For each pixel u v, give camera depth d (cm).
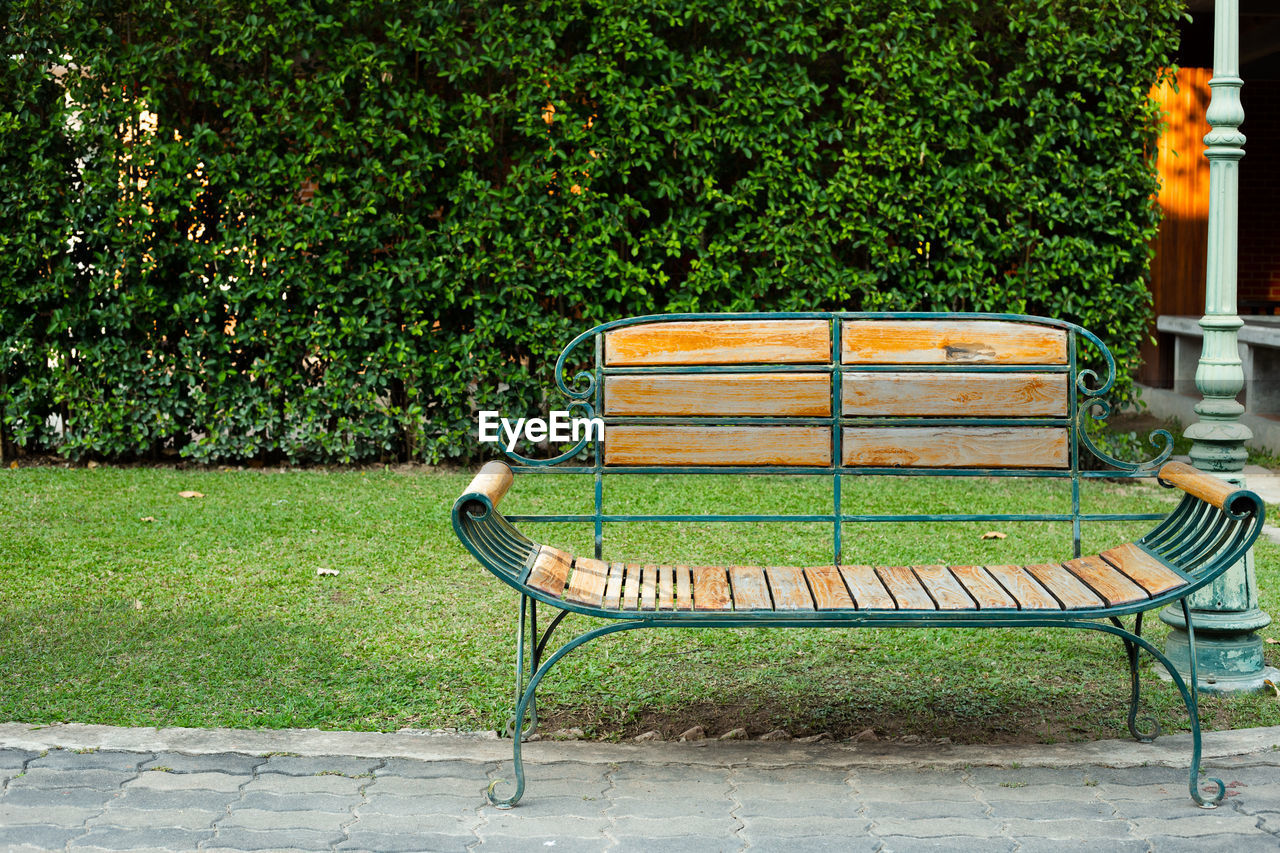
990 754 377
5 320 838
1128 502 755
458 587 559
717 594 363
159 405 848
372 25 825
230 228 827
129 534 646
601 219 816
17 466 852
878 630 508
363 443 858
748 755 379
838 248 831
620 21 788
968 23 797
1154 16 805
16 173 820
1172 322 1200
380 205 828
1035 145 805
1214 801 344
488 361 833
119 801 342
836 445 411
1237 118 448
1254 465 934
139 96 823
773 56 799
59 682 432
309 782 356
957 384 408
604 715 414
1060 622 348
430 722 404
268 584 558
